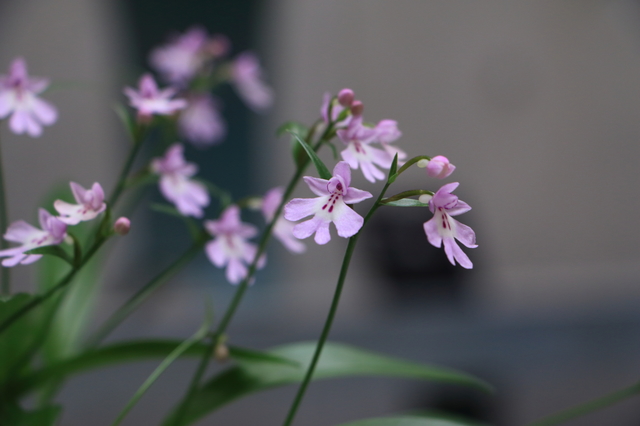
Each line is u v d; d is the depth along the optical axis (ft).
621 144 4.78
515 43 4.51
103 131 4.07
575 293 4.64
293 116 4.25
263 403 3.31
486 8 4.43
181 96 1.63
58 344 1.31
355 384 3.37
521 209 4.75
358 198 1.05
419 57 4.39
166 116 1.26
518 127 4.63
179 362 3.26
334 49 4.25
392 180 1.05
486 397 3.14
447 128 4.52
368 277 3.79
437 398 3.15
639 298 4.52
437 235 1.05
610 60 4.66
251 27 4.17
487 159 4.64
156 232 3.87
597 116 4.73
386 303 3.63
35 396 1.37
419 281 3.62
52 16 3.89
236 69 1.68
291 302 4.07
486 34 4.47
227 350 1.19
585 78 4.66
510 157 4.66
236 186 4.21
